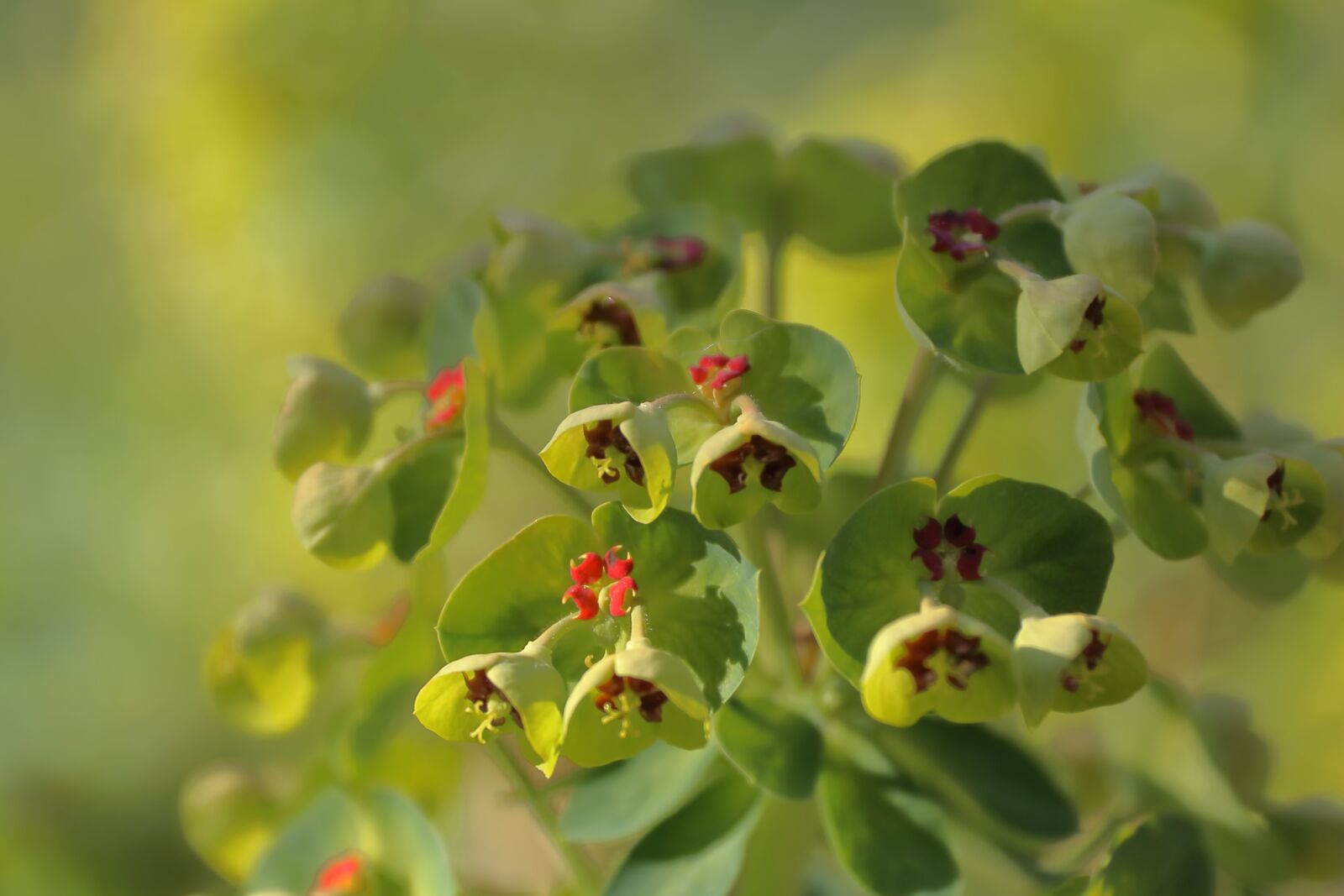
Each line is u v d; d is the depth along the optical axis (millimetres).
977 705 260
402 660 300
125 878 693
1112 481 277
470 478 282
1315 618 573
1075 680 260
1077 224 275
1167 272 290
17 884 673
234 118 719
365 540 287
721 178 321
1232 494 275
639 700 261
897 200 281
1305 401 612
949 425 555
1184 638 628
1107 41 631
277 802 324
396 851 302
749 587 268
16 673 717
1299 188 610
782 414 272
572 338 289
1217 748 293
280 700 312
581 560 272
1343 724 554
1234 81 621
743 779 290
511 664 261
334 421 291
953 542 269
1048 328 266
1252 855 296
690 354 277
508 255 300
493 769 591
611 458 264
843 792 286
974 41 664
